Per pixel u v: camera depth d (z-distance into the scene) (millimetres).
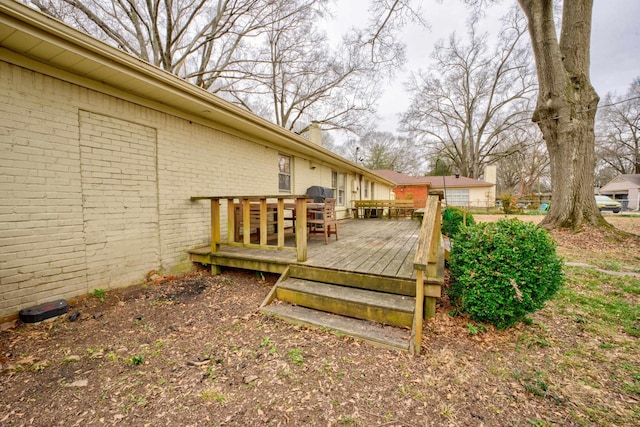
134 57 3076
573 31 7465
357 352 2355
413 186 22703
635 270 4645
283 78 14219
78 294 3225
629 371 2061
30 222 2836
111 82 3404
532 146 27641
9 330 2564
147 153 3949
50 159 2973
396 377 2037
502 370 2105
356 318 2838
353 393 1874
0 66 2625
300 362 2209
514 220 2924
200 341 2504
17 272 2754
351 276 3219
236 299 3453
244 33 11453
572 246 6379
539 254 2539
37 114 2871
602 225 7176
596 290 3771
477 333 2631
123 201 3670
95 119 3361
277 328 2760
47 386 1886
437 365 2172
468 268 2756
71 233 3158
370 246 4777
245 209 4086
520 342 2494
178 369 2104
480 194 23938
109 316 2939
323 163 9617
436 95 28000
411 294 2936
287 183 7566
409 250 4402
